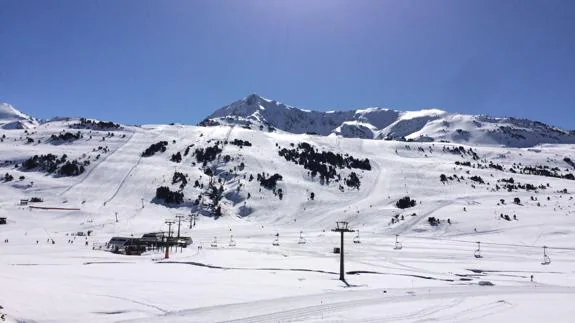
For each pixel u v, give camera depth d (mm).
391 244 131875
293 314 32375
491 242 136250
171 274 53938
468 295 43938
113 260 76375
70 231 151250
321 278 55906
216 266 67375
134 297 35562
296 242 139125
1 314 26312
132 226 167000
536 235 139875
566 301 40625
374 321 30609
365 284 51406
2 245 104688
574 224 148250
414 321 30969
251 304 35625
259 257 86562
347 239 148875
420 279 58812
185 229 174375
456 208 186500
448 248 120312
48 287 36438
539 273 70625
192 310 32531
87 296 34281
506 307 37000
